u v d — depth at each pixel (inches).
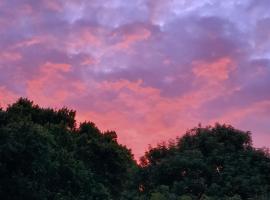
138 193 1731.1
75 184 1437.0
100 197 1481.3
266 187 1619.1
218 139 1830.7
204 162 1728.6
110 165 1640.0
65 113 1688.0
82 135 1628.9
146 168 1796.3
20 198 1207.6
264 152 1765.5
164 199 1497.3
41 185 1274.6
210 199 1487.5
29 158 1210.0
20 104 1626.5
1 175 1185.4
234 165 1706.4
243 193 1600.6
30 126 1248.8
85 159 1592.0
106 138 1702.8
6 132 1197.1
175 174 1715.1
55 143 1395.2
